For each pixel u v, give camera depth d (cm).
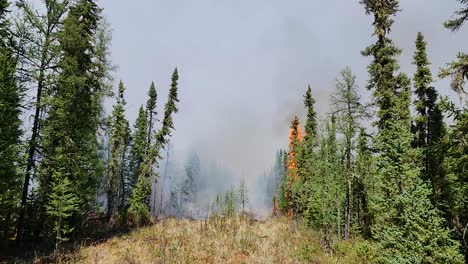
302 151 4147
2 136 1770
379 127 2389
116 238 2606
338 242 2442
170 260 2131
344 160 2536
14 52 2005
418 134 2450
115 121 4000
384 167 1603
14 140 1866
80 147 2477
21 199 2058
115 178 3831
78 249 2173
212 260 2220
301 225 3309
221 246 2498
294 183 4144
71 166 2305
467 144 1088
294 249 2478
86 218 2864
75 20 2322
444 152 1205
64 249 2133
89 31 2648
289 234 2955
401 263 1404
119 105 4059
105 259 2052
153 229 3027
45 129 2142
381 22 2470
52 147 2294
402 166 1522
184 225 3234
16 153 1870
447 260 1314
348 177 2503
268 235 2911
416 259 1355
